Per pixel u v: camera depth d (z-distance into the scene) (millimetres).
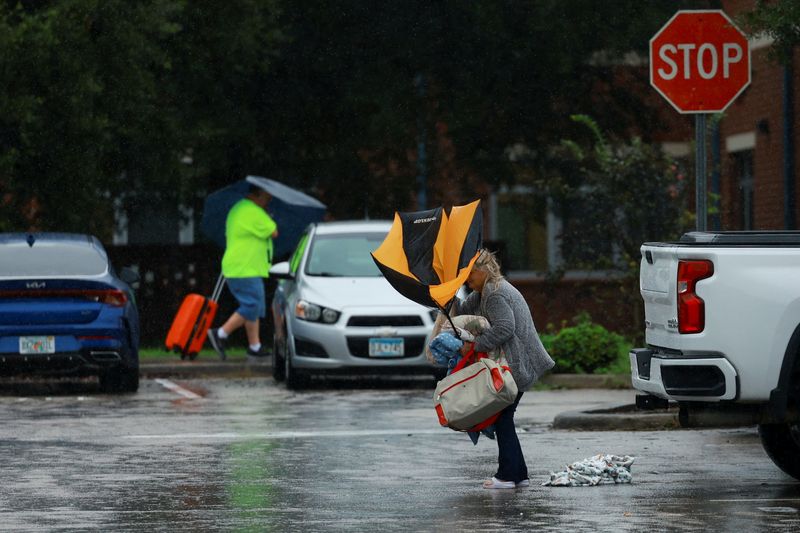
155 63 55625
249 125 60219
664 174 51344
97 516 22344
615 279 52281
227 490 24984
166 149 57594
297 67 61562
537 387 45156
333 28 61250
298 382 45344
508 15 61438
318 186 65688
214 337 52969
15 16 52688
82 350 42469
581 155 52688
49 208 54344
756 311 23250
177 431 33938
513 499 23844
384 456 29500
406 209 66562
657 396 24312
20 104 49938
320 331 44188
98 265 44375
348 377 50250
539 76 63594
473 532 20750
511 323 24984
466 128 64312
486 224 76375
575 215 54031
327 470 27469
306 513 22516
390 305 44344
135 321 43781
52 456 29594
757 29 35125
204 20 57312
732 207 64750
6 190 54125
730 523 21391
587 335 46188
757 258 23312
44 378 50219
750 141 62750
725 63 33969
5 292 42125
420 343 44188
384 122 61562
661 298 24188
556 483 25375
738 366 23250
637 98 66125
